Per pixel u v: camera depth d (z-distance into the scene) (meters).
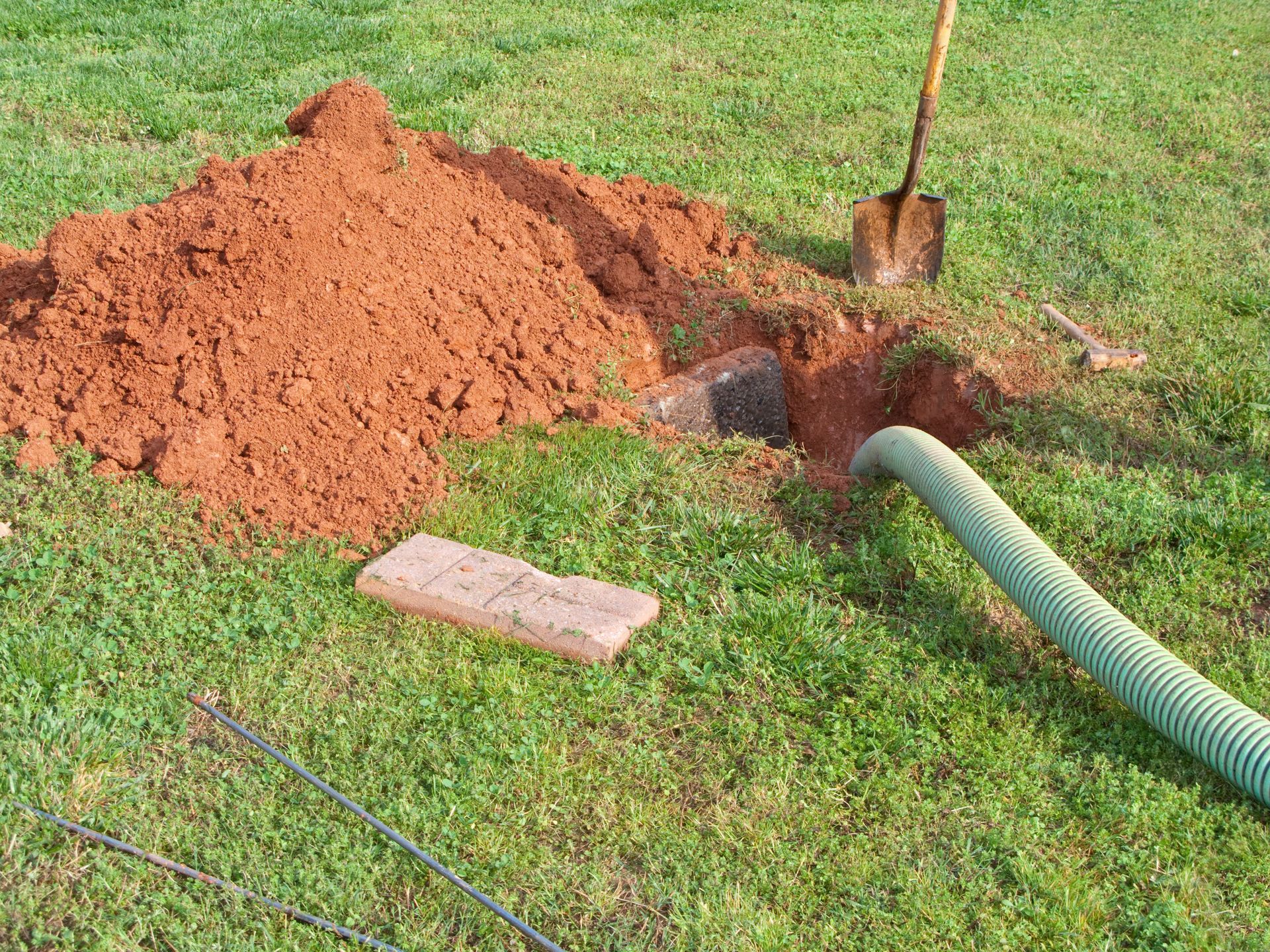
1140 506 4.21
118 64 8.82
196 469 4.20
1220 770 3.05
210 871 2.85
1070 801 3.07
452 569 3.83
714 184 6.96
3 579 3.76
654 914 2.77
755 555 4.00
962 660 3.55
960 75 8.97
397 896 2.80
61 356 4.60
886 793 3.09
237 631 3.61
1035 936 2.70
